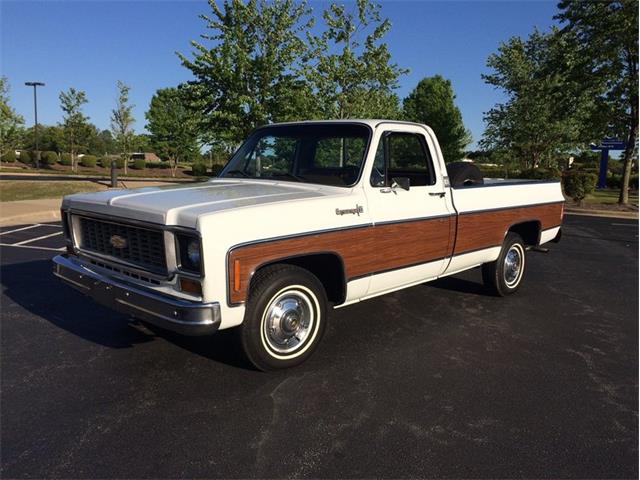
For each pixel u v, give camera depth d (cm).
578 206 2072
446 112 4100
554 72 2148
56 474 280
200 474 282
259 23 1719
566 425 342
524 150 3033
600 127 2070
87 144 5694
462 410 357
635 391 395
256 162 525
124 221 379
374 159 454
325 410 353
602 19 1884
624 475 289
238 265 346
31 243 984
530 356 459
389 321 546
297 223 382
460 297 648
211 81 1769
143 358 435
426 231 496
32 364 422
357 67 1738
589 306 625
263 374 406
